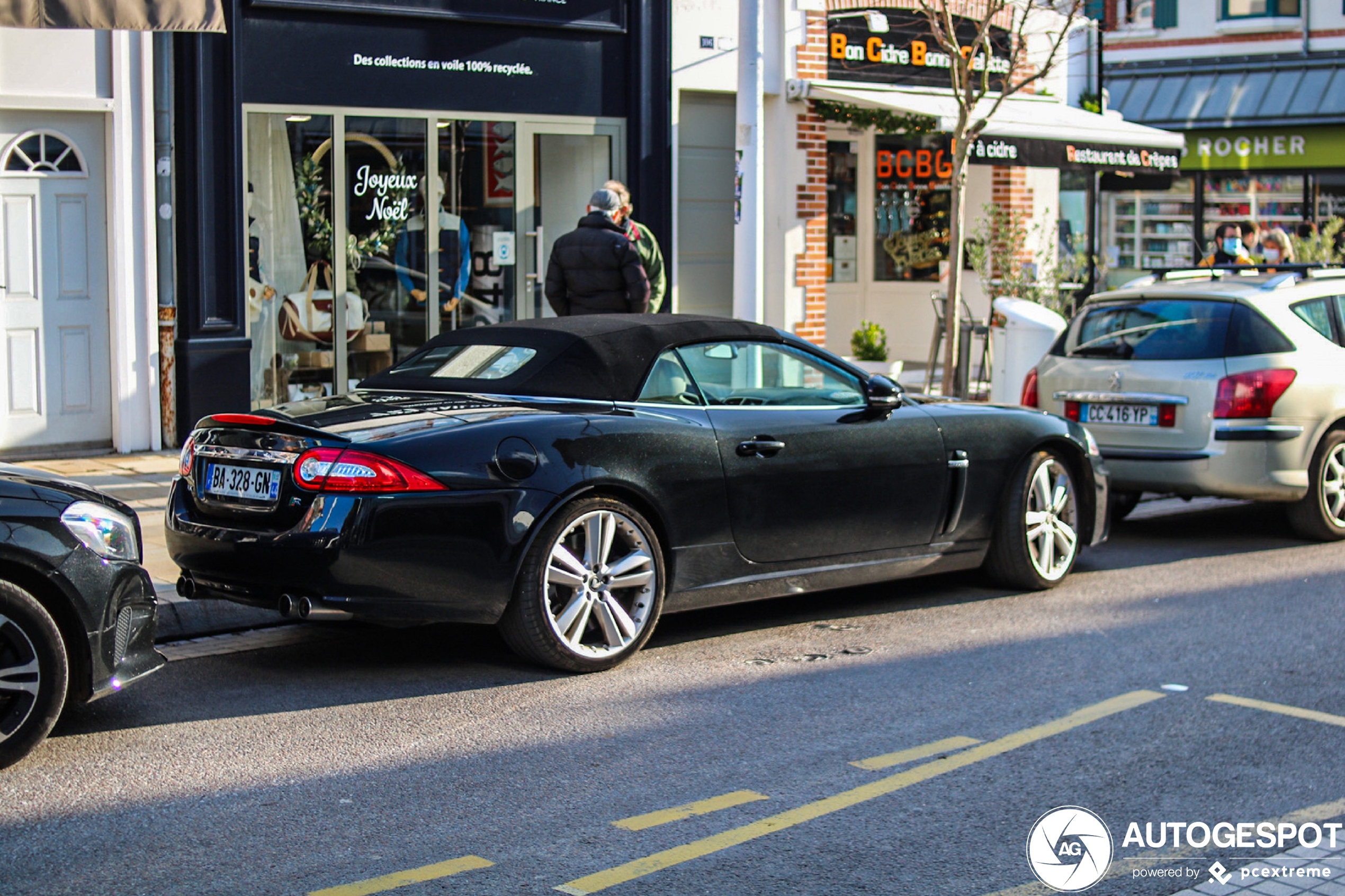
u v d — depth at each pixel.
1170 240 27.73
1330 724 5.61
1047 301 16.42
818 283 15.37
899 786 4.89
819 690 6.07
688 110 14.23
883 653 6.69
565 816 4.59
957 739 5.40
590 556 6.20
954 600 7.85
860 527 7.11
